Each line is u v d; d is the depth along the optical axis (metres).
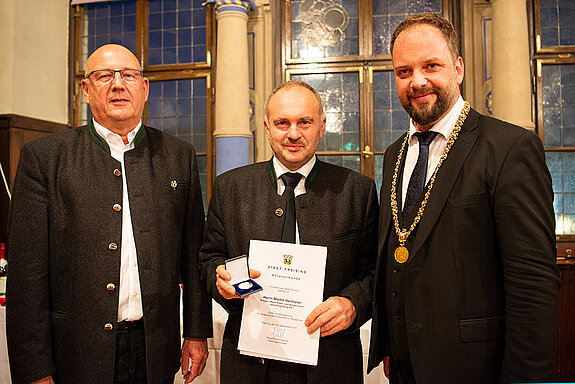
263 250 1.19
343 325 1.15
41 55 3.73
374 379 1.71
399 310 1.16
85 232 1.24
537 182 1.00
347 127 4.04
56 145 1.31
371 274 1.34
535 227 0.97
